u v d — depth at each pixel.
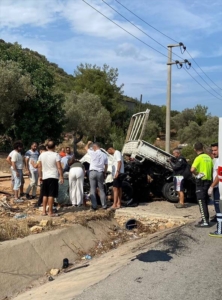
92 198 11.02
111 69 59.62
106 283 5.74
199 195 9.34
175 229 9.30
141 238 9.75
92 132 39.56
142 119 14.16
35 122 29.67
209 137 53.09
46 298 5.79
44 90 30.44
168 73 21.92
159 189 13.77
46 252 7.82
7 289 6.60
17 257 7.21
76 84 59.72
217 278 5.92
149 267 6.42
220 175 8.02
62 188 11.47
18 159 11.94
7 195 13.03
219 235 8.37
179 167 12.21
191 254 7.16
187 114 67.56
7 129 29.91
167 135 21.72
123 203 12.52
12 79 25.78
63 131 34.78
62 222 9.34
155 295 5.25
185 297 5.18
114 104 57.69
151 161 13.60
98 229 9.79
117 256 7.77
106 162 11.14
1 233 7.80
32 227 8.55
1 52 30.45
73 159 12.23
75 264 7.98
